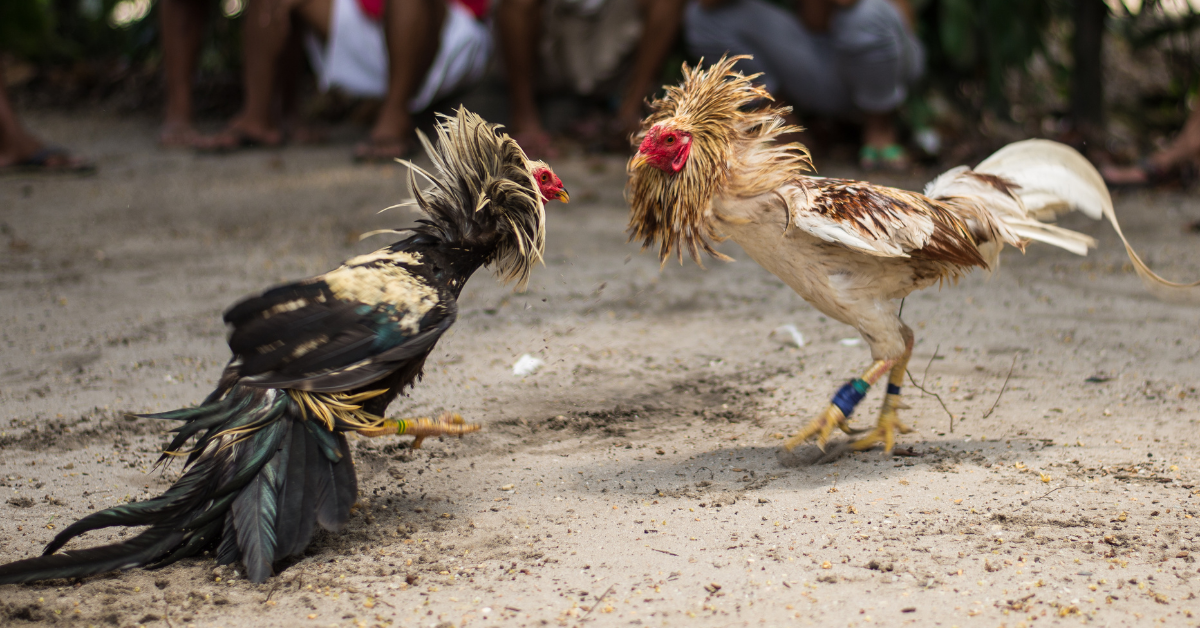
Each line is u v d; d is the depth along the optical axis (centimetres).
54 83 1878
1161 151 1303
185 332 689
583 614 334
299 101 1520
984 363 611
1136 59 1711
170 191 1190
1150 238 955
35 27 1958
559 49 1460
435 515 420
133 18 1919
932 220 435
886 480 439
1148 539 374
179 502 363
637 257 915
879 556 366
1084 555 363
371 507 429
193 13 1486
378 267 388
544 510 423
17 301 769
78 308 750
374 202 1115
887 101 1248
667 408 558
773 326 710
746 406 558
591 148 1369
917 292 784
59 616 336
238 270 860
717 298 787
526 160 412
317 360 365
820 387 581
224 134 1438
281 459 370
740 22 1261
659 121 437
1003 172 503
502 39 1312
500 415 544
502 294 794
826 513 406
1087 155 1266
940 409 536
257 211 1087
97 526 346
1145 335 662
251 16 1422
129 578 363
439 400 567
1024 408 532
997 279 821
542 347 668
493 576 363
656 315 745
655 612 334
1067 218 1046
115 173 1293
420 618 334
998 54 1369
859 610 330
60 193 1178
